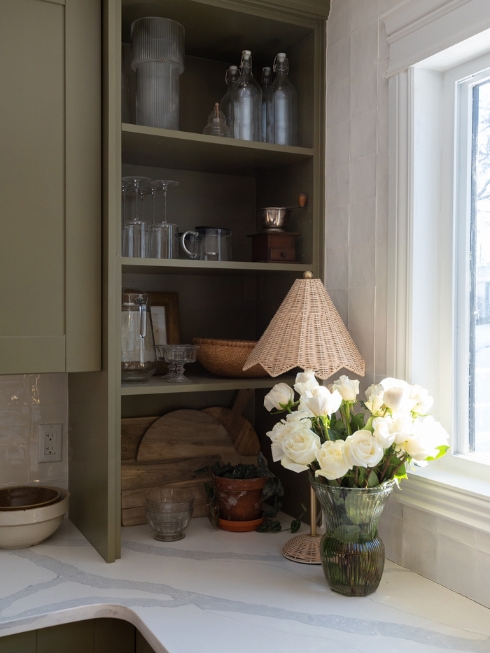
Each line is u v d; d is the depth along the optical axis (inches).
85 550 63.6
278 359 60.5
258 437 82.9
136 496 72.6
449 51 55.2
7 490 68.9
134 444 74.4
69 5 58.9
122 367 63.7
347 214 67.9
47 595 52.6
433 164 60.2
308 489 72.2
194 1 64.2
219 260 70.1
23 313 57.9
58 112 58.9
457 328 59.3
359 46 65.9
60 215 59.1
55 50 58.6
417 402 52.2
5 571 57.9
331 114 70.4
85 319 60.2
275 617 48.8
